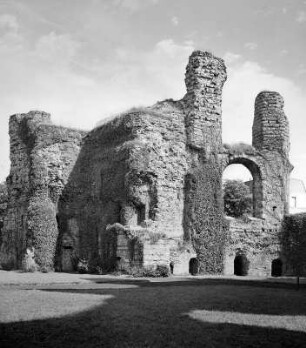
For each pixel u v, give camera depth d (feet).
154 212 115.85
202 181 124.06
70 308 49.67
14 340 37.86
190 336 39.27
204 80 129.08
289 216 134.82
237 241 127.65
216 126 128.98
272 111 140.26
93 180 128.88
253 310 51.39
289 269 133.08
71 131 136.15
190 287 74.64
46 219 125.80
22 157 142.10
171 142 122.93
